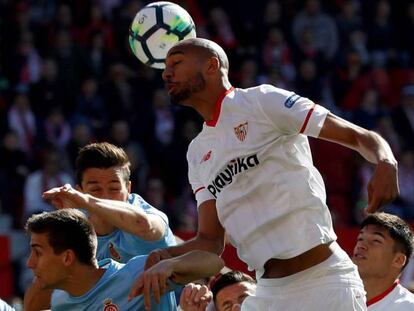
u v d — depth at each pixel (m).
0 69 37.00
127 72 36.75
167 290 10.71
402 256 13.94
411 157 35.62
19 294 27.88
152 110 35.84
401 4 43.88
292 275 10.68
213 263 10.77
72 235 11.55
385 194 9.73
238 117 10.71
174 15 13.52
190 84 10.88
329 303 10.59
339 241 25.97
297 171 10.66
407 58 42.47
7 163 32.97
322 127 10.40
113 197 13.16
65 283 11.72
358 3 43.00
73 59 36.62
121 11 39.06
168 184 34.41
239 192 10.77
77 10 39.31
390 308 13.93
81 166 13.25
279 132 10.60
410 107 38.12
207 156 10.98
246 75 37.91
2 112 34.75
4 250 28.09
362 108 38.75
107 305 11.73
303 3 42.31
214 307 13.90
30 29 38.28
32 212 29.88
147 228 12.17
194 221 31.98
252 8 42.19
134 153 34.00
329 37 41.44
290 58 40.31
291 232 10.60
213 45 10.99
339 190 33.66
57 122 34.75
